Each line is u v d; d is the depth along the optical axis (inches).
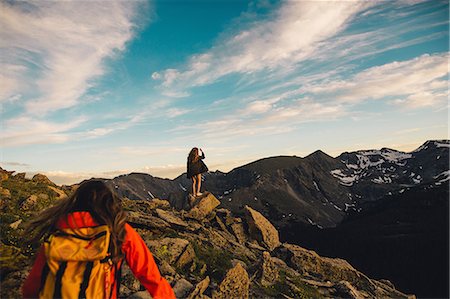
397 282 7042.3
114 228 129.2
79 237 123.5
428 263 7519.7
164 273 408.2
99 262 122.9
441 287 6067.9
